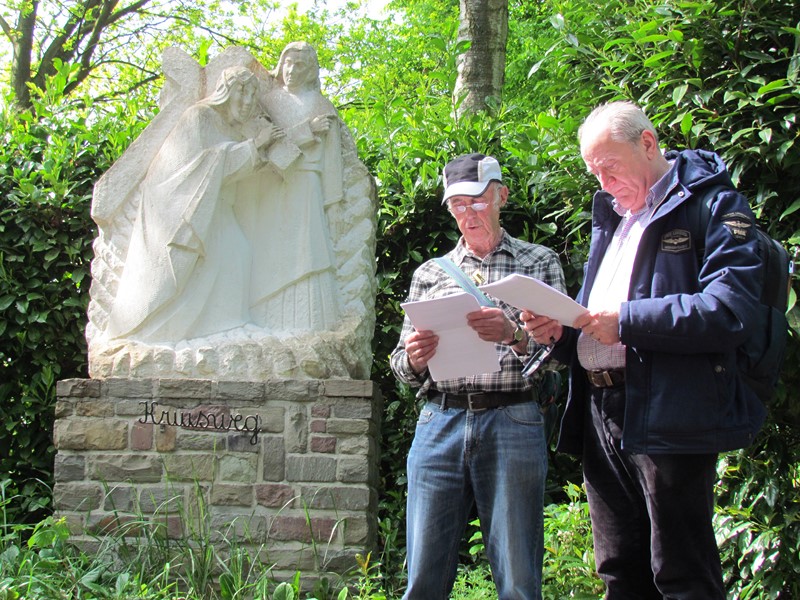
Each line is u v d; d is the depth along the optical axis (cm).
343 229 539
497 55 853
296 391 492
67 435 489
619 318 288
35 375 610
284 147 529
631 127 311
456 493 353
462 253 387
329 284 525
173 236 508
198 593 442
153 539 466
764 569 436
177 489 483
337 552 473
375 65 1591
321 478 484
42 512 601
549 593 424
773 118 458
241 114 532
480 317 329
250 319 520
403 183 629
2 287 609
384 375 643
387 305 644
